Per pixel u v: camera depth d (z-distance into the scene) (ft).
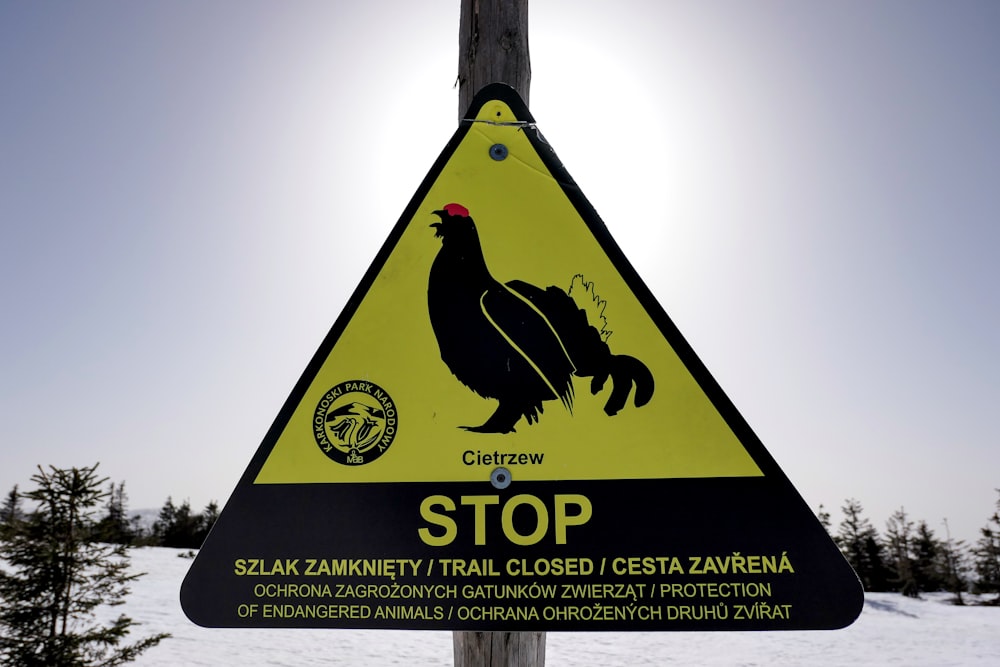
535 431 5.10
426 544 4.99
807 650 71.36
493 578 4.92
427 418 5.16
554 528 4.96
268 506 5.10
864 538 145.48
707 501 4.92
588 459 5.04
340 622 4.92
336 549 5.02
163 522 153.28
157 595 84.43
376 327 5.32
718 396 5.08
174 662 58.34
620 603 4.84
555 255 5.41
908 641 77.92
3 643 28.40
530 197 5.55
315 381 5.26
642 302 5.28
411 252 5.46
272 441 5.19
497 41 6.44
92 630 31.22
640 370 5.16
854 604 4.69
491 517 5.00
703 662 64.39
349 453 5.14
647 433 5.05
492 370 5.21
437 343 5.28
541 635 5.46
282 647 66.49
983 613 102.94
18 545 29.73
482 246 5.44
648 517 4.93
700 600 4.80
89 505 31.50
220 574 5.02
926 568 142.31
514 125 5.72
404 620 4.91
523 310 5.31
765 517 4.86
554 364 5.20
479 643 5.31
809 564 4.77
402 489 5.07
